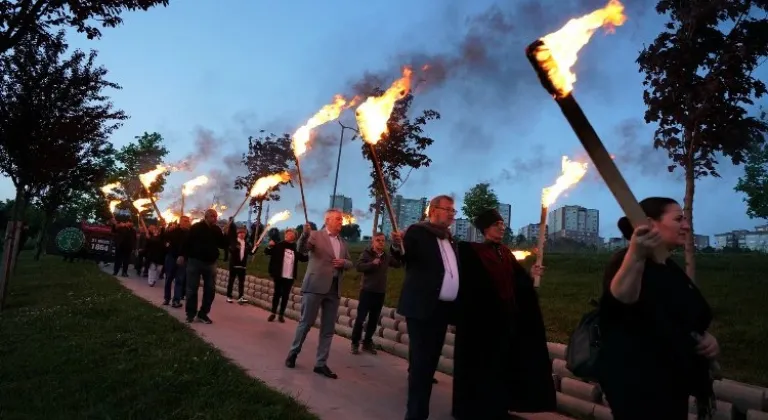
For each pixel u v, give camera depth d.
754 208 22.70
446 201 5.11
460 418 4.97
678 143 6.78
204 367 5.81
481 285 5.00
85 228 25.11
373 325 7.88
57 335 7.35
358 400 5.45
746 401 3.96
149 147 26.27
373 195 15.78
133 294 12.56
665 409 2.59
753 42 6.13
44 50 11.33
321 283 6.49
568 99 2.30
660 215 2.82
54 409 4.62
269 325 10.02
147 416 4.49
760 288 9.20
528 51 2.25
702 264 13.68
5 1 7.46
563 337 6.48
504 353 4.94
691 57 6.27
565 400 5.12
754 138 6.50
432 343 4.77
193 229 9.62
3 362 6.02
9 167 12.10
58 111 12.01
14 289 13.13
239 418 4.45
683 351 2.58
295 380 6.04
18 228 10.64
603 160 2.37
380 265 7.81
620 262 2.77
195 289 9.56
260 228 17.09
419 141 14.46
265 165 20.05
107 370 5.69
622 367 2.65
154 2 8.03
